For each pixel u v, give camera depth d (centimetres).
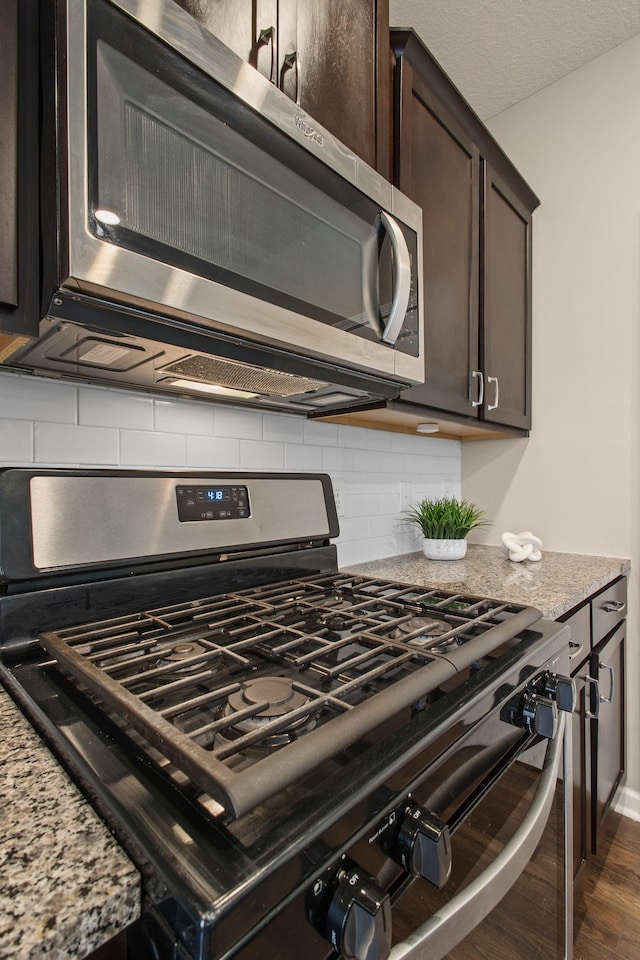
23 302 56
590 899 133
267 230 74
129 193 58
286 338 77
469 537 214
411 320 105
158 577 90
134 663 62
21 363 77
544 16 157
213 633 79
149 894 34
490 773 65
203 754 40
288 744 45
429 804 51
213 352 73
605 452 178
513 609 90
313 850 38
